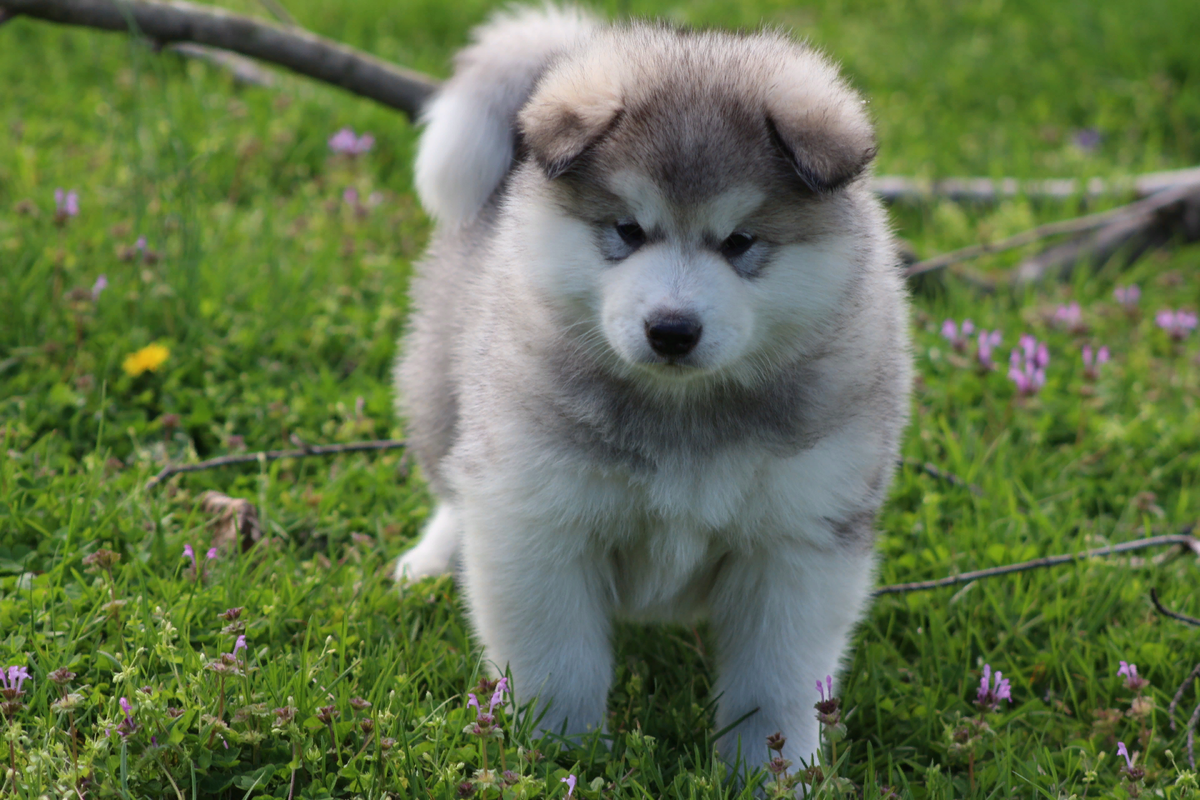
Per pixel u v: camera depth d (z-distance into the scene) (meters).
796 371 2.62
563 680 2.79
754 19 8.42
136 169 4.52
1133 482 4.09
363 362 4.43
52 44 6.73
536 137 2.59
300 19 7.40
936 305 5.06
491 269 2.90
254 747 2.54
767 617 2.78
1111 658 3.24
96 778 2.43
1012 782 2.81
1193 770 2.77
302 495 3.70
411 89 5.16
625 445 2.58
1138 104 7.21
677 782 2.60
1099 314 5.16
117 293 4.29
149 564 3.25
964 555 3.62
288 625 3.08
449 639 3.20
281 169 5.77
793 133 2.48
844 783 2.51
